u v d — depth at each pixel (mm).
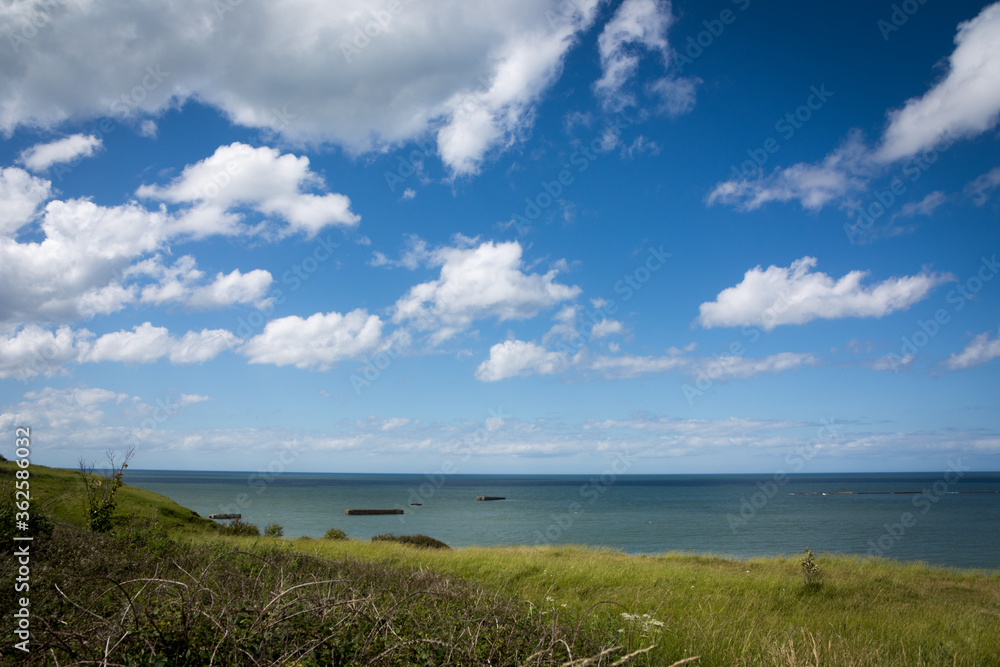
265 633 3338
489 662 3473
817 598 12031
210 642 3234
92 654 3145
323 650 3330
